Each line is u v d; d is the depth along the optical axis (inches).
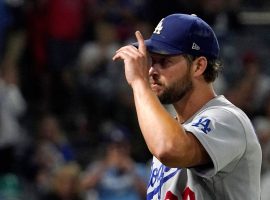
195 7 1705.2
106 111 1534.2
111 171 1223.5
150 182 550.6
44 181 1275.8
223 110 515.8
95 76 1584.6
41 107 1568.7
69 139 1488.7
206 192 513.0
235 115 514.6
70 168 1168.8
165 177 531.2
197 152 491.2
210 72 534.3
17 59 1637.6
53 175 1211.2
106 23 1664.6
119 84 1541.6
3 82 1432.1
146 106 498.9
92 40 1644.9
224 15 1790.1
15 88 1443.2
